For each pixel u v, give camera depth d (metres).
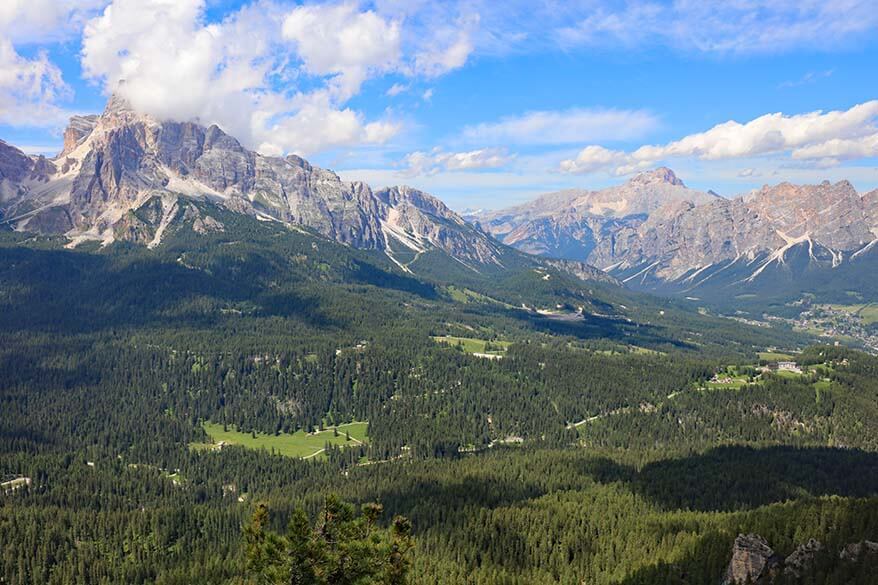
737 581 173.25
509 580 195.25
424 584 191.62
